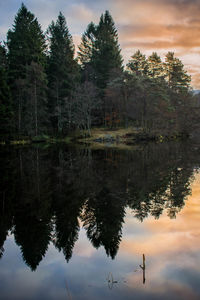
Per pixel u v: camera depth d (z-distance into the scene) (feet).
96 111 167.12
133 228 22.58
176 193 33.96
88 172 49.14
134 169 51.75
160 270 15.66
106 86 171.42
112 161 63.31
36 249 19.15
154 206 28.68
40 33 155.74
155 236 20.81
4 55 142.10
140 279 14.75
